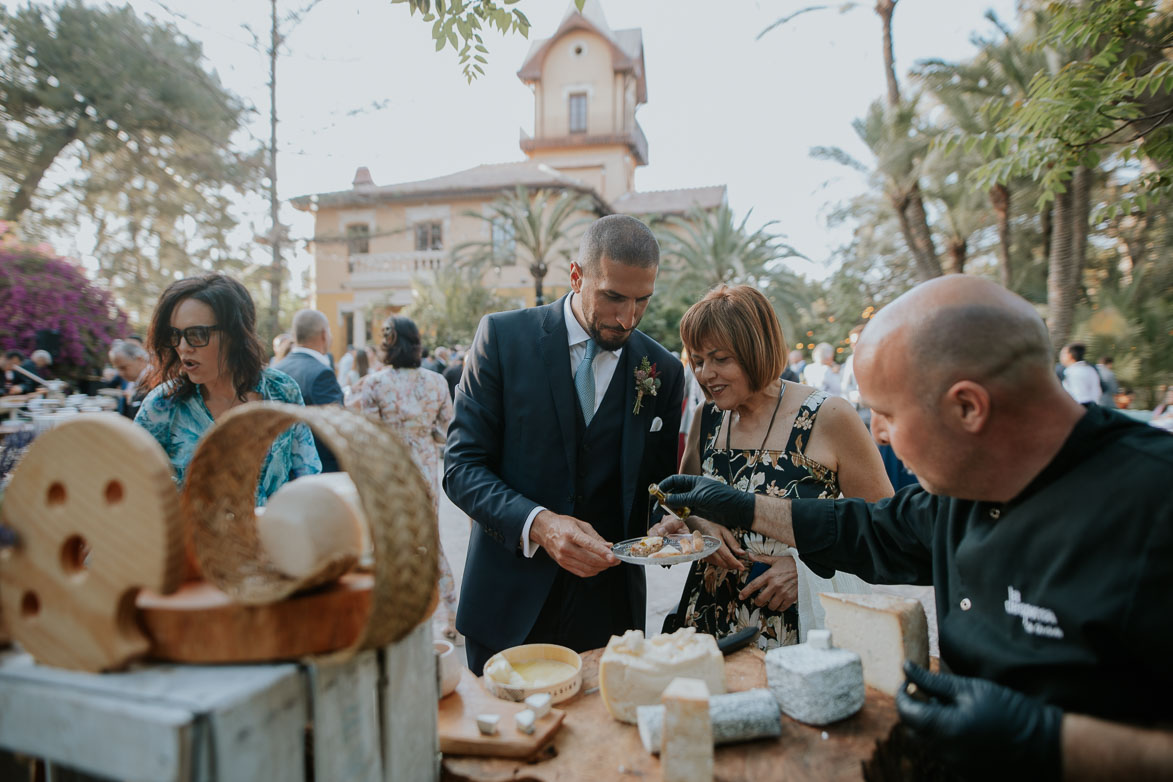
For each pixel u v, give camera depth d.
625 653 1.24
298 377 3.46
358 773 0.87
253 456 0.96
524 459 2.12
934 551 1.25
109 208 15.74
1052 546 0.95
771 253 21.11
